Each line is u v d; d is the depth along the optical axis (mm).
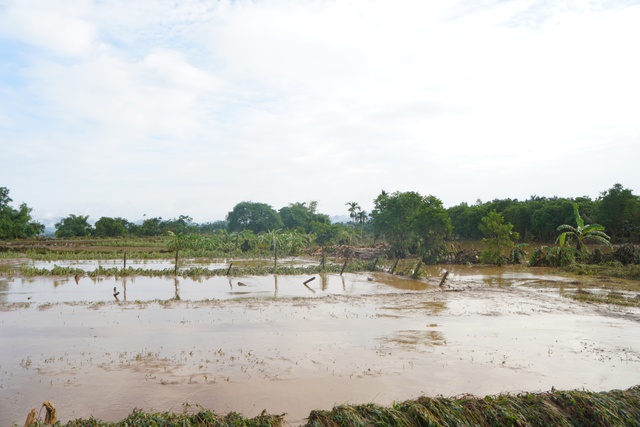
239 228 122688
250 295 23219
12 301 20922
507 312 18656
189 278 30828
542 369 11383
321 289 25797
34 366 11281
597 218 64750
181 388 9891
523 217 78062
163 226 106062
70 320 16625
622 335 14820
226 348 12984
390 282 29266
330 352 12656
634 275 29812
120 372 10867
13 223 89125
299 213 138625
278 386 10047
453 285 27531
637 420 8039
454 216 91500
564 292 24203
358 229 110938
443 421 7480
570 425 7742
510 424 7582
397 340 14016
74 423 7273
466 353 12672
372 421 7473
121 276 31281
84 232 97688
